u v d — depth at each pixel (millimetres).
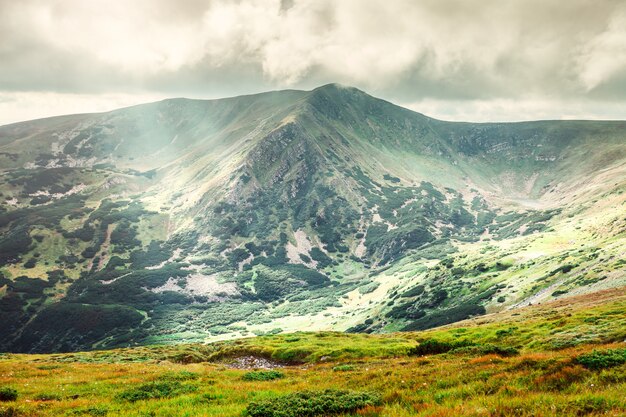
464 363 25031
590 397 13172
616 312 53906
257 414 16422
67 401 23719
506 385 16891
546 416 12078
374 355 53562
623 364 17312
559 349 38250
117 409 20594
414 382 20906
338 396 17625
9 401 23766
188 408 19141
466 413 12906
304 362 56344
